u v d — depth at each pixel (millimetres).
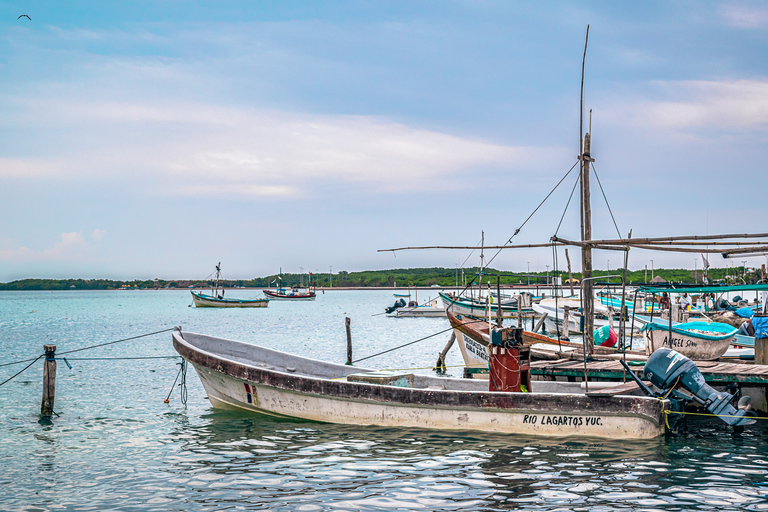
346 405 14727
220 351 19000
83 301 183250
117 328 60000
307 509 9484
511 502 9727
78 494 10336
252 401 15875
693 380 14094
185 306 133875
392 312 80062
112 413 17297
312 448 12945
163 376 24844
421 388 15531
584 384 15383
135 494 10305
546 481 10711
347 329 30844
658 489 10305
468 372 19266
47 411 16828
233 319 77938
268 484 10703
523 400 13477
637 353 21094
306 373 18453
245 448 13125
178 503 9836
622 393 14750
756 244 16203
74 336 49188
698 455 12312
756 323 19109
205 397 19891
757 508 9422
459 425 13977
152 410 17688
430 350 37062
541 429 13570
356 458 12156
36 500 10055
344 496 10047
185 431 14883
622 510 9375
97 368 27312
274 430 14664
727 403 13867
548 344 23188
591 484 10555
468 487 10430
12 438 14414
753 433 14250
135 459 12477
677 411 14375
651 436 13336
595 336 24734
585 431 13430
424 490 10289
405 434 13836
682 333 19719
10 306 135125
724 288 16812
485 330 20672
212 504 9758
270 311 103188
